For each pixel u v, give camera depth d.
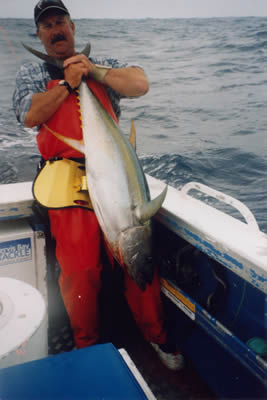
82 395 0.58
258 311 1.50
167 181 7.54
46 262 1.91
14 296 1.15
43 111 1.73
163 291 1.88
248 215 1.56
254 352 1.32
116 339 2.02
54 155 1.85
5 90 14.52
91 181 1.61
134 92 1.85
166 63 18.38
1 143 9.59
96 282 1.75
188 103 13.10
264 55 18.89
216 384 1.69
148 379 1.78
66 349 1.91
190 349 1.86
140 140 9.96
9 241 1.79
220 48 20.55
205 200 6.70
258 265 1.25
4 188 2.08
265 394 1.46
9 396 0.58
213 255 1.49
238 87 14.71
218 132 10.47
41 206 1.77
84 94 1.66
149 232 1.62
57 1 1.88
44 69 1.95
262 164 8.37
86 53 1.79
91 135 1.62
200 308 1.60
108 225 1.59
